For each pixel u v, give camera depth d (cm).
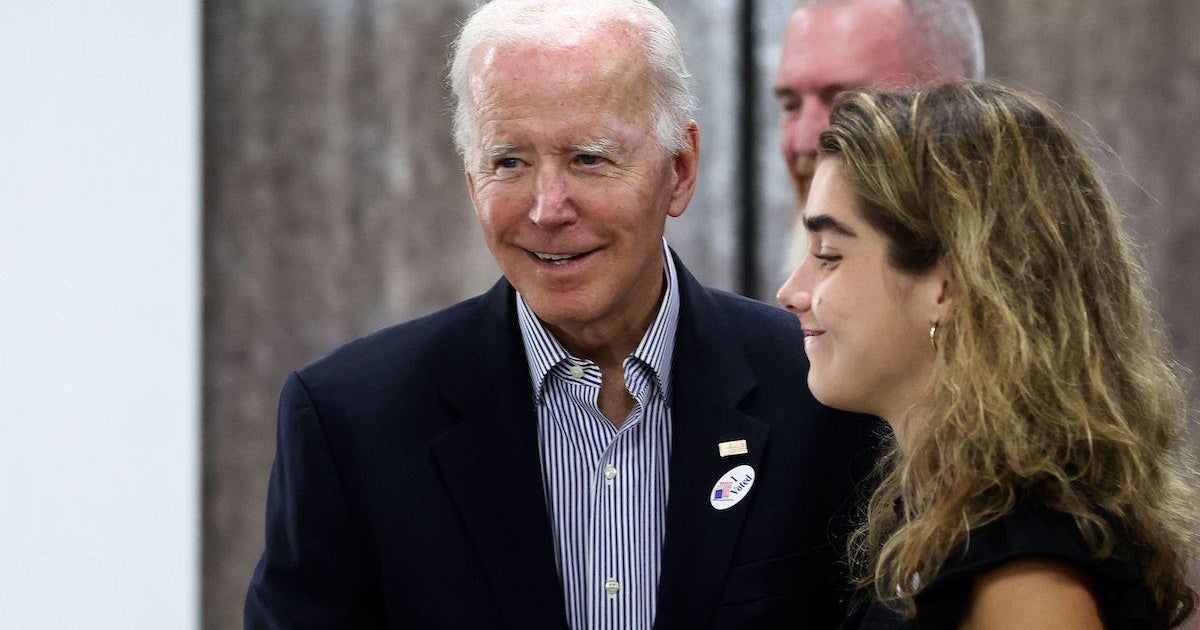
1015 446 313
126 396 743
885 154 337
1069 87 778
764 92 772
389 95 771
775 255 776
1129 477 318
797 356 417
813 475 400
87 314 736
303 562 392
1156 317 370
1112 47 776
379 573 395
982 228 328
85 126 731
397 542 389
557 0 373
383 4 767
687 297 415
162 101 738
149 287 742
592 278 375
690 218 776
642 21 376
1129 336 342
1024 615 302
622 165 369
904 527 331
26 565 737
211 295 768
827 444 403
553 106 361
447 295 780
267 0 763
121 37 732
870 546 361
